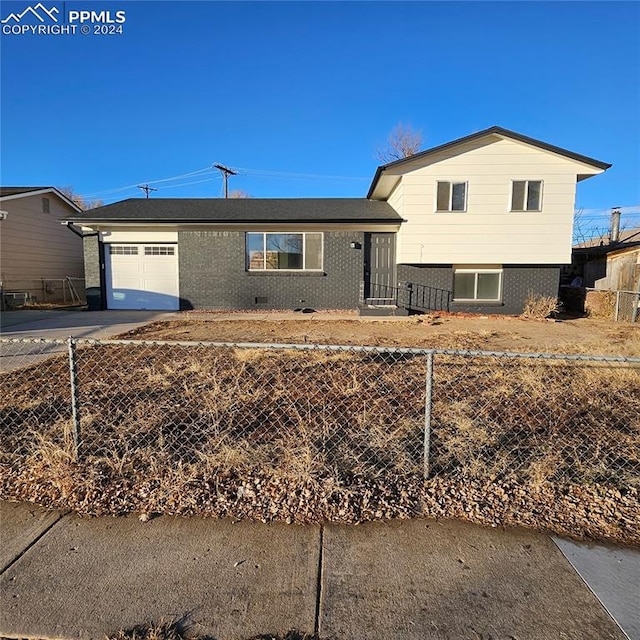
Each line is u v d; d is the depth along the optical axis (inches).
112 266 573.6
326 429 139.0
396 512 105.7
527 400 173.9
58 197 768.9
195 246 560.7
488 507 107.2
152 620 75.2
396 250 559.2
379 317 493.7
